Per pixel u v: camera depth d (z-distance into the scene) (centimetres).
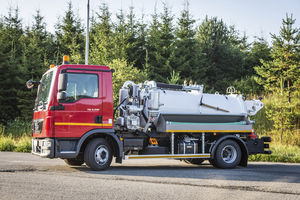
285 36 2189
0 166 942
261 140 1191
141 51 4138
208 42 4494
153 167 1069
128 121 1027
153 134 1073
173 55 3666
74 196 568
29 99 3056
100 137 943
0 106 3031
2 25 4419
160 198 569
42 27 4734
